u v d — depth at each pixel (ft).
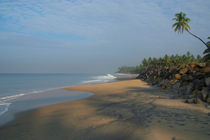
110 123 20.39
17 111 33.50
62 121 23.85
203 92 30.42
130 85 95.20
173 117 20.99
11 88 95.76
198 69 53.16
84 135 17.15
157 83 88.53
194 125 17.24
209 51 75.46
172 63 263.90
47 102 44.60
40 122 24.58
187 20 89.76
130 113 25.17
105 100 43.70
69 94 62.18
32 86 110.01
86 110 31.01
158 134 14.65
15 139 18.11
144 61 410.11
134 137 14.71
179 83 53.52
